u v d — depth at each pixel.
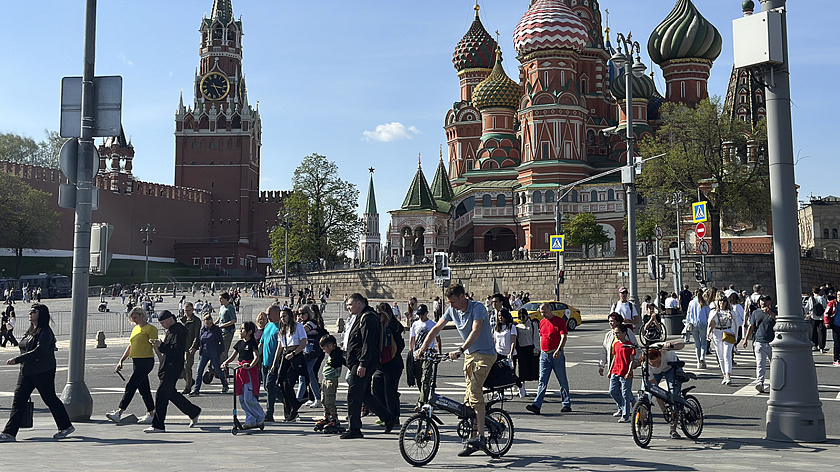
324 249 102.44
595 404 18.06
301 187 101.50
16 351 36.53
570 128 91.06
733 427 14.49
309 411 17.62
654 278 38.81
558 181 89.75
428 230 96.12
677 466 10.29
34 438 13.23
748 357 28.23
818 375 22.34
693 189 67.31
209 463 10.28
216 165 143.62
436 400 10.80
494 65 106.19
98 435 13.58
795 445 12.35
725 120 67.12
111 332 49.44
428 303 68.25
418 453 10.45
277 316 16.69
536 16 91.69
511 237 98.12
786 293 12.92
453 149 109.31
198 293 90.94
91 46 16.03
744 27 13.30
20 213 97.94
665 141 73.12
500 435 11.15
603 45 106.62
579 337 38.78
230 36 148.00
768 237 75.00
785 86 13.30
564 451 11.70
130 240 126.62
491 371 11.21
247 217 142.62
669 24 95.75
